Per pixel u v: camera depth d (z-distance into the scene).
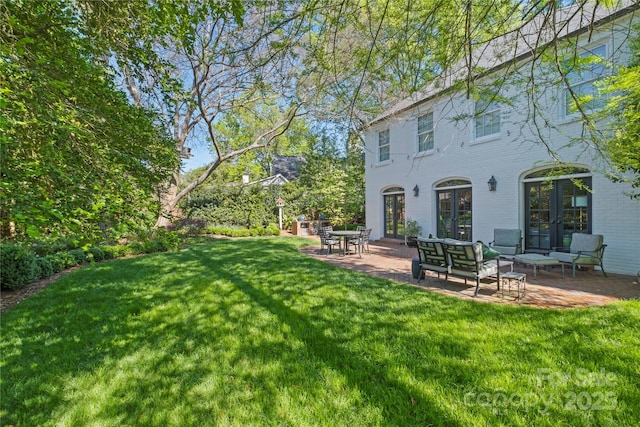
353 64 4.43
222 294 5.47
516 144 8.30
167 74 3.99
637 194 5.84
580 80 6.76
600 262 6.39
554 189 7.67
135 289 5.92
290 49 3.96
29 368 3.13
